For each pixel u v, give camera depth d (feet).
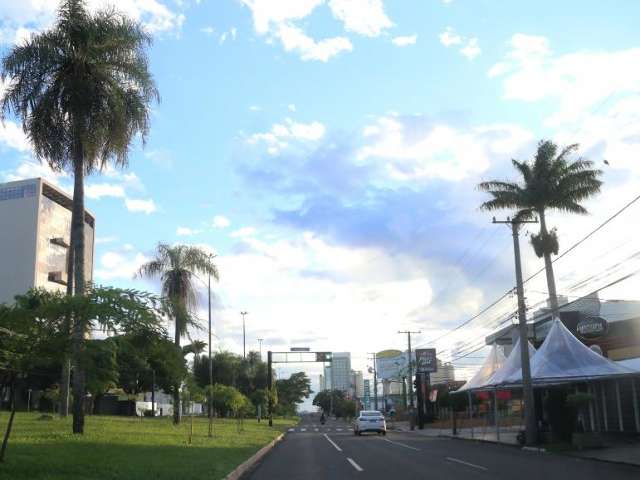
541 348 98.78
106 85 77.46
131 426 105.70
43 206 231.30
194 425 141.38
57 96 75.72
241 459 68.18
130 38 77.92
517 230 102.99
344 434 158.40
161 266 133.49
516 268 100.94
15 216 227.40
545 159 131.03
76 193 78.23
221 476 50.14
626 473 55.52
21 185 229.86
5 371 40.88
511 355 109.29
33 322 39.27
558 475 54.13
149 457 57.11
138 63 79.30
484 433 135.33
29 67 75.25
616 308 148.77
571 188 129.39
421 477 54.19
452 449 91.30
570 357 93.91
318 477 56.18
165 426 118.11
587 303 139.33
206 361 285.64
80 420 75.36
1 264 224.12
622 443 85.46
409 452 85.61
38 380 117.60
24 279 222.28
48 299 41.29
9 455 46.57
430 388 250.57
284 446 106.11
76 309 39.09
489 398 197.36
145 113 79.71
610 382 100.99
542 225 130.21
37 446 55.83
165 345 44.39
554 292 127.34
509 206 131.95
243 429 141.69
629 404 95.50
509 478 52.29
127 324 40.42
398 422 278.26
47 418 98.94
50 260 233.96
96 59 76.74
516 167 133.80
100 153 79.25
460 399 200.95
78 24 75.82
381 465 66.54
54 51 75.31
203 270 135.23
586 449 80.79
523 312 97.66
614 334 111.96
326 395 568.00
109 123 76.54
